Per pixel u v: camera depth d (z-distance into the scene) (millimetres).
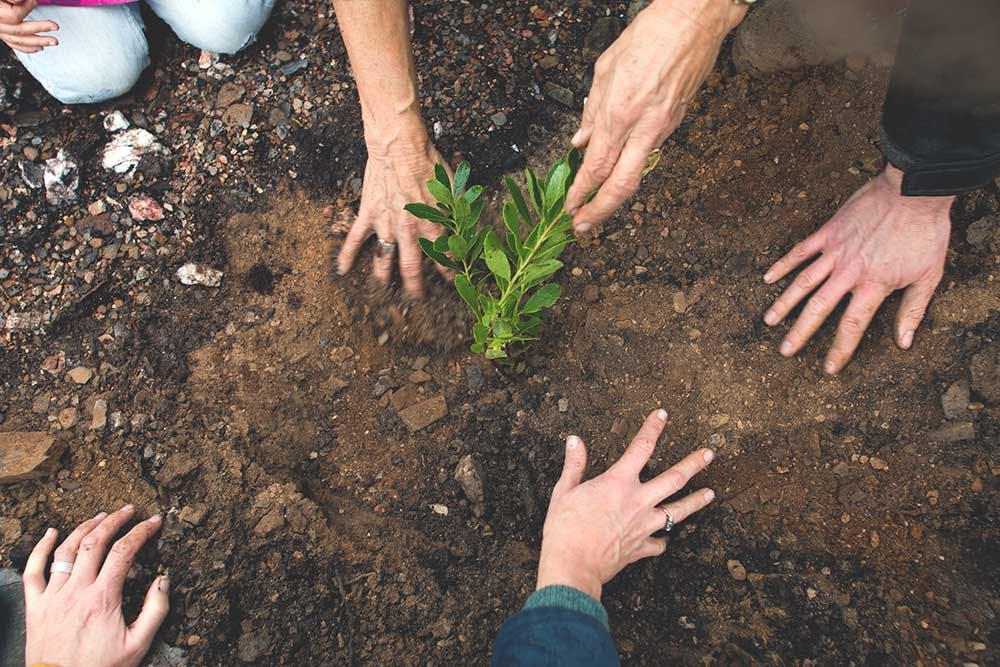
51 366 2086
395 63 1618
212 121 2264
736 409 2010
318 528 1946
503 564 1928
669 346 2062
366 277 2131
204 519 1938
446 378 2102
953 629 1769
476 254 1885
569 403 2049
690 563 1902
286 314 2146
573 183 1481
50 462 1971
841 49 2131
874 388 1969
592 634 1440
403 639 1860
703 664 1801
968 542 1842
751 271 2070
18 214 2174
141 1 2320
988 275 1962
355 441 2061
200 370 2092
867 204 1910
